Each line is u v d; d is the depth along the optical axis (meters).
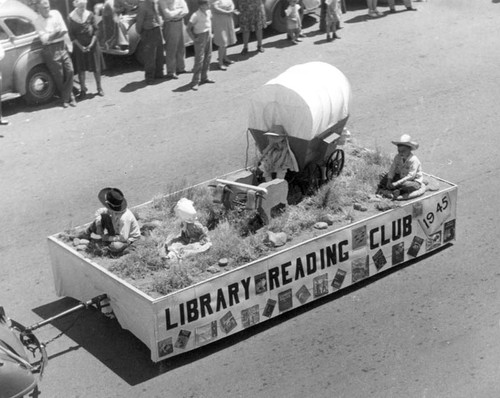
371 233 12.33
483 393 10.35
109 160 16.28
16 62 18.14
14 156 16.56
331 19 21.67
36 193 15.21
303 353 11.16
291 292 11.73
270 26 22.80
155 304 10.52
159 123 17.75
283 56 20.98
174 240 11.93
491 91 18.78
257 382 10.65
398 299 12.19
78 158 16.41
